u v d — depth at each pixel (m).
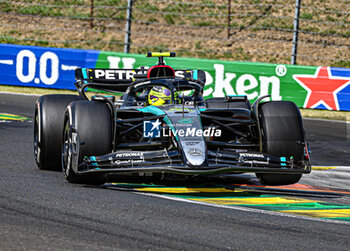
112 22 79.00
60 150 24.33
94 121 20.83
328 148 34.81
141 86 25.31
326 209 19.20
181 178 21.73
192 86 25.66
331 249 14.47
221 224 16.23
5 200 18.02
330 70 49.09
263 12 79.69
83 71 30.83
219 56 72.75
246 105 28.78
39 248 13.37
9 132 35.06
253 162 20.53
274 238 15.15
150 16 80.06
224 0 82.19
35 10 79.50
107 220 16.11
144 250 13.62
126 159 20.20
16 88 53.88
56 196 18.91
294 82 49.66
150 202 18.59
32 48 53.62
